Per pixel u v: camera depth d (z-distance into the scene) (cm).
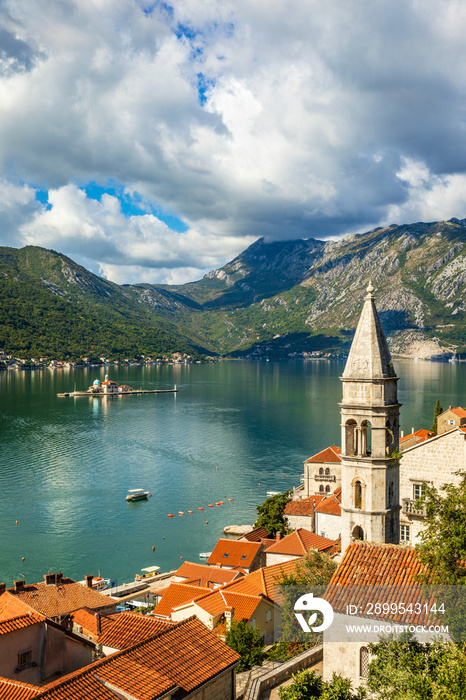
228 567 9350
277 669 4022
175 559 11956
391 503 5031
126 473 18925
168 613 6681
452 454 6625
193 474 18838
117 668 3042
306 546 8819
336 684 3238
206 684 3178
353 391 5044
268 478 18300
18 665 3788
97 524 14012
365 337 5056
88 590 6041
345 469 5088
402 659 3145
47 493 16462
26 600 5491
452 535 3494
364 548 3884
